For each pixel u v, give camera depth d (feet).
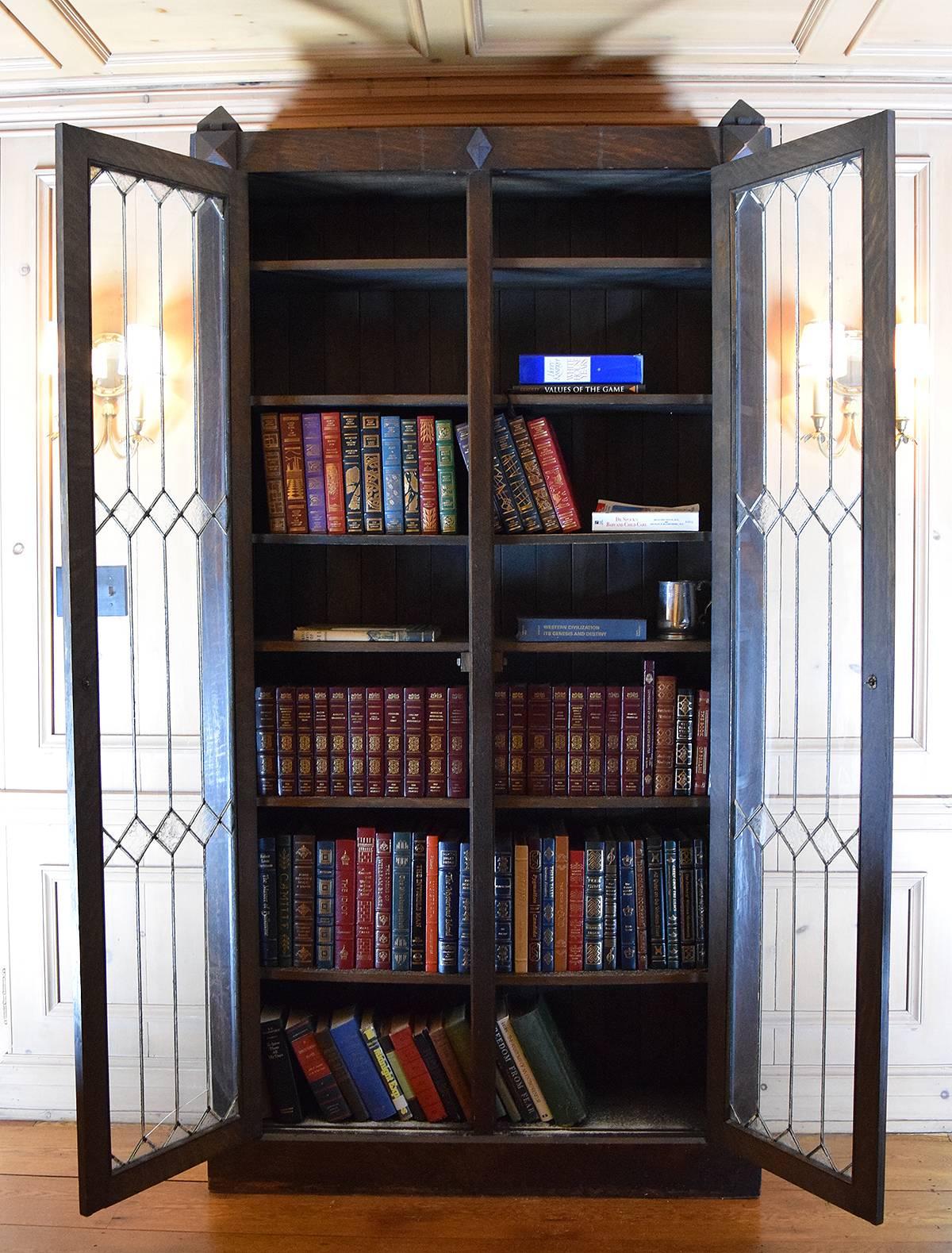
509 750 7.66
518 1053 7.73
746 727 7.41
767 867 7.95
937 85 8.52
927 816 8.75
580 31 7.82
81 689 6.59
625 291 8.34
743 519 7.32
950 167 8.59
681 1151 7.64
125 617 8.50
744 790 7.43
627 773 7.63
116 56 8.25
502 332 8.39
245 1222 7.38
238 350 7.27
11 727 8.93
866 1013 6.59
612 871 7.66
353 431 7.56
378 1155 7.65
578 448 8.41
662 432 8.36
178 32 7.85
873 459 6.46
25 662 8.91
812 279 7.91
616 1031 8.58
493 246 7.46
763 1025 8.09
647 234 8.32
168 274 8.28
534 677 8.57
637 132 7.24
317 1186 7.70
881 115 6.26
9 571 8.89
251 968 7.55
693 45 8.07
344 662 8.60
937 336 8.64
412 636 7.56
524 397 7.41
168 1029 8.73
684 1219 7.41
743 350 7.28
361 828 7.73
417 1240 7.15
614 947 7.71
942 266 8.63
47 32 7.79
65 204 6.37
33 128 8.76
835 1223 7.38
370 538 7.41
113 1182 6.76
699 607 8.28
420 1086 7.84
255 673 8.25
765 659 7.52
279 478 7.60
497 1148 7.60
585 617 7.70
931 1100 8.79
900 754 8.75
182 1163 7.16
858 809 7.27
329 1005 8.57
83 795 6.63
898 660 8.76
